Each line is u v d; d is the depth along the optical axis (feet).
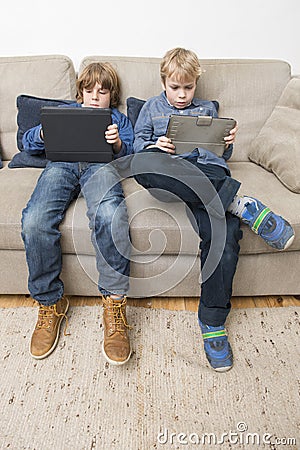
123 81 5.74
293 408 3.84
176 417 3.75
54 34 6.39
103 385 4.04
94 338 4.57
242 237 4.46
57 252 4.41
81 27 6.36
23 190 4.91
